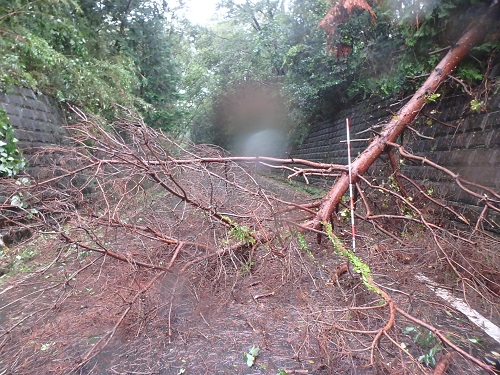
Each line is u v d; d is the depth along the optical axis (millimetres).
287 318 2529
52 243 2814
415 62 5391
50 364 2057
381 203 4328
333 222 3754
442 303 2727
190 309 2646
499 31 4086
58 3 6910
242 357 2139
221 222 2959
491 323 2465
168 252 2883
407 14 4590
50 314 2545
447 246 3182
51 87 7523
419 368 1801
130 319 2420
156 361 2113
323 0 9164
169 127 12969
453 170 4594
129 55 11055
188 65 20328
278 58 12758
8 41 5742
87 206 2812
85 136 3180
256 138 19812
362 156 3803
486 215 3826
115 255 2510
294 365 2053
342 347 1985
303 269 2889
